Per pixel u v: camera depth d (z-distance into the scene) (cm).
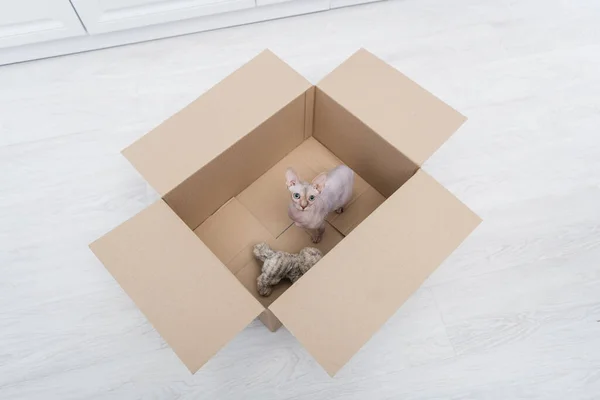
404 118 97
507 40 159
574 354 115
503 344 115
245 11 155
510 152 139
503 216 130
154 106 146
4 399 109
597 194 134
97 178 134
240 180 112
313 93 104
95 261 124
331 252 83
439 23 162
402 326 117
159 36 157
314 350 76
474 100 148
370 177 117
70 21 139
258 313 79
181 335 77
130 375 112
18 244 125
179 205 98
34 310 117
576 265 124
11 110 144
